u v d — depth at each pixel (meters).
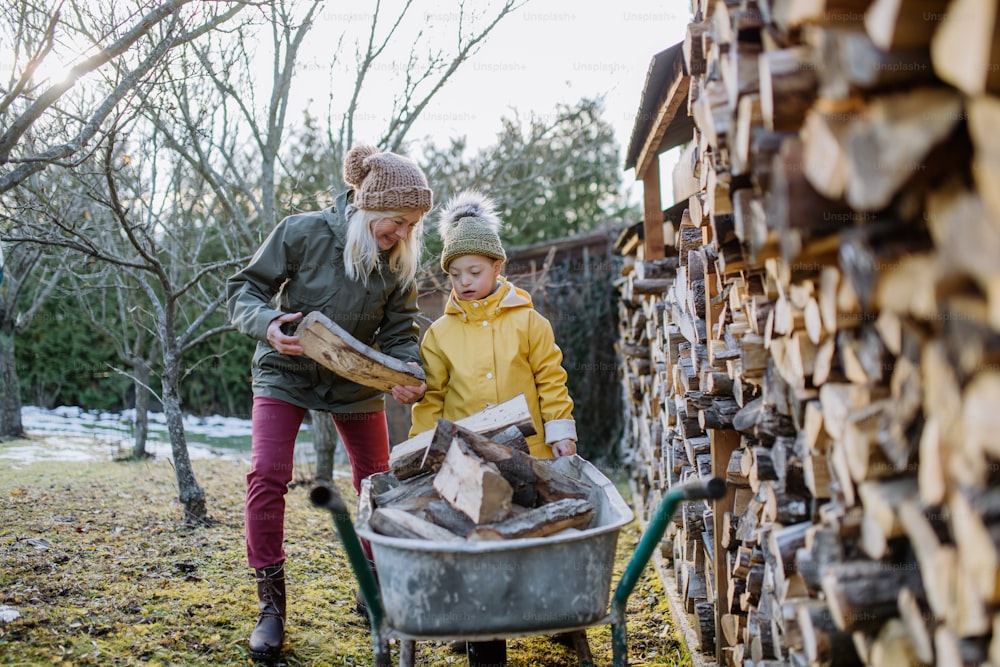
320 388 2.73
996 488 1.04
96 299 7.59
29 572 2.90
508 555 1.76
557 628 1.83
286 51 4.62
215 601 2.86
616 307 6.90
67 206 4.76
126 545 3.41
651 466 4.20
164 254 6.15
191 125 4.13
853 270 1.21
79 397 9.48
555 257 7.73
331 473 4.96
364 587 1.87
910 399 1.24
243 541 3.66
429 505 2.07
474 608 1.78
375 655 1.87
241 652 2.51
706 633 2.56
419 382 2.53
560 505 1.97
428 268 5.21
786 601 1.61
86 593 2.78
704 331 2.49
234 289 2.67
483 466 1.91
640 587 3.55
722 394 2.31
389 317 2.88
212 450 6.49
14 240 3.17
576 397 7.04
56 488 4.38
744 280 1.94
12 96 2.38
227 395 9.34
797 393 1.64
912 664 1.30
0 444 6.00
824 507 1.56
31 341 9.05
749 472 2.05
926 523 1.19
